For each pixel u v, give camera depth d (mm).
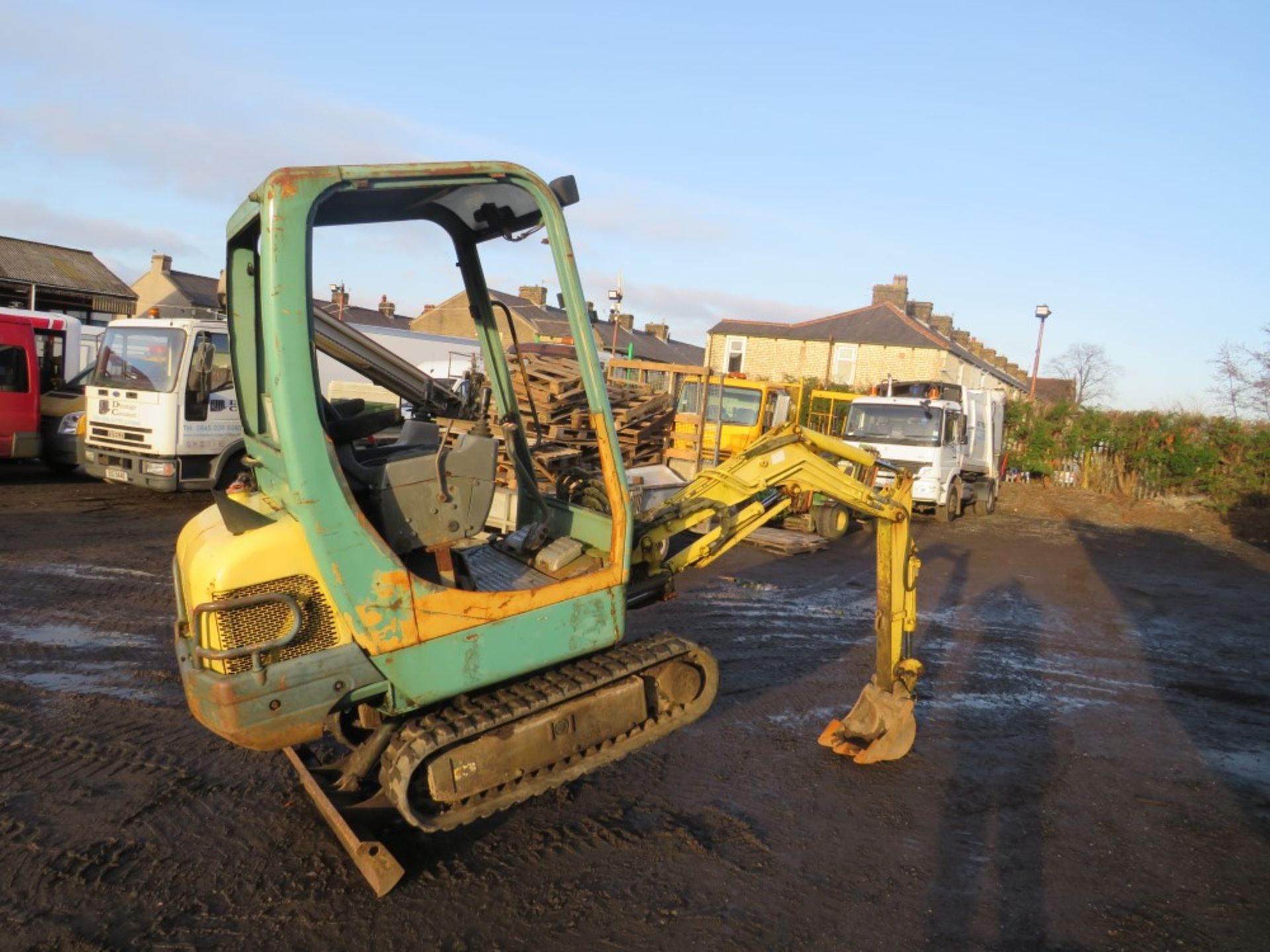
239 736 3117
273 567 3246
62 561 8688
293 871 3801
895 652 5363
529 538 4160
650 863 4016
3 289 23125
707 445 13586
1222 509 19406
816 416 19656
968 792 4980
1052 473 22625
